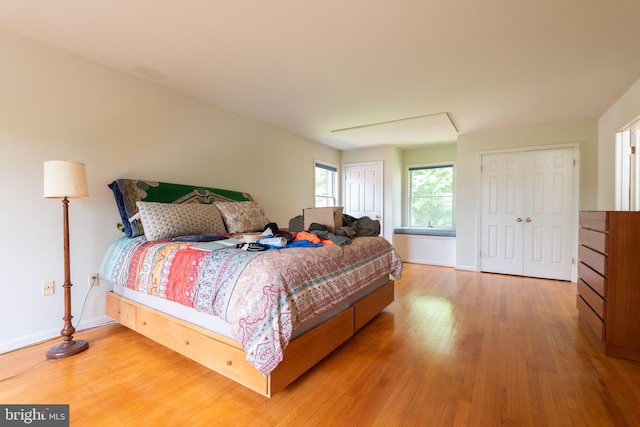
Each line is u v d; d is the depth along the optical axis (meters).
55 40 2.17
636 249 1.97
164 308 2.04
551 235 4.26
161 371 1.86
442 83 2.87
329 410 1.51
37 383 1.72
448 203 5.88
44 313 2.25
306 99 3.30
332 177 6.02
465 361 1.99
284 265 1.64
